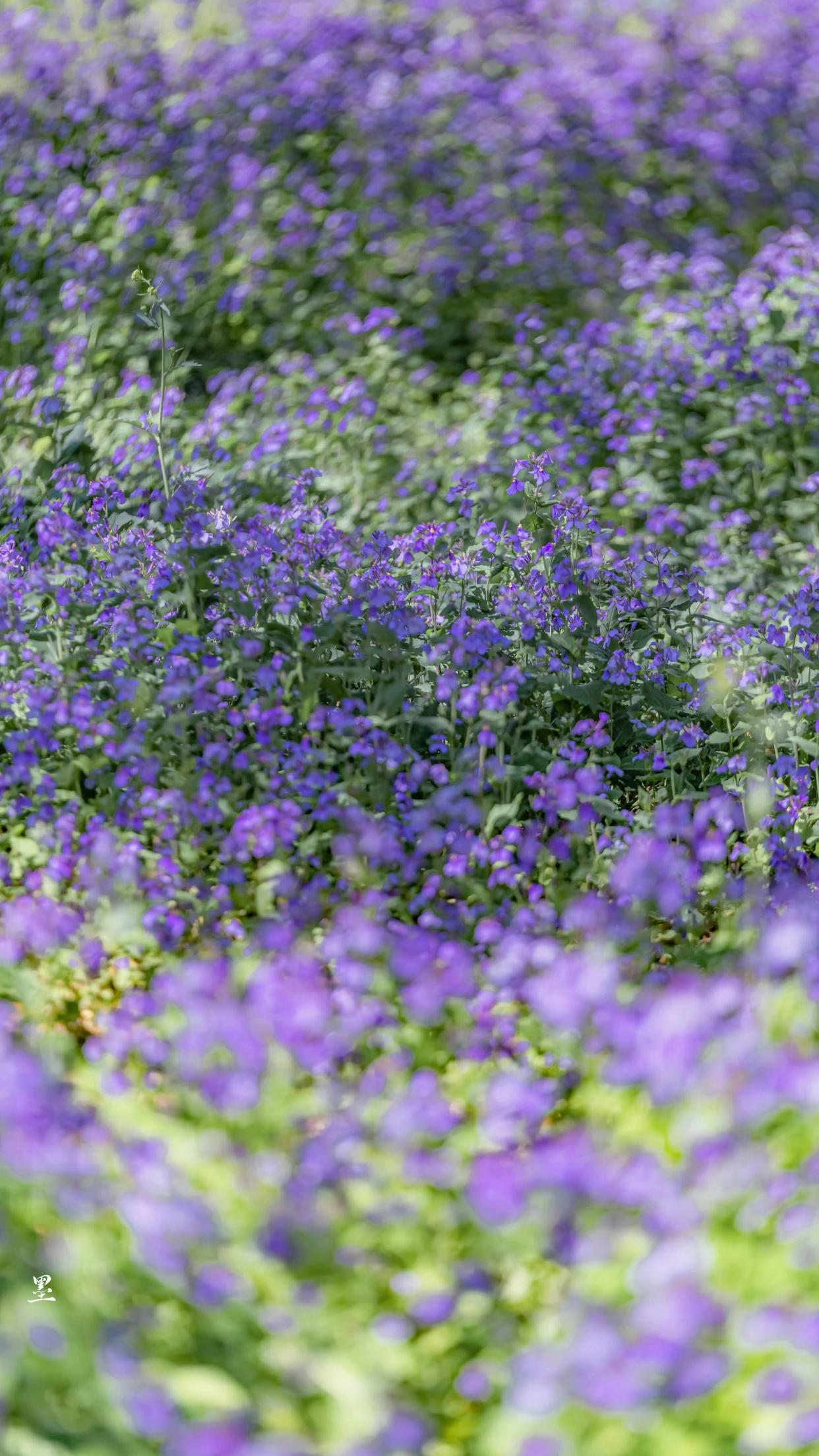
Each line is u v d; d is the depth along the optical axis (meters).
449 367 8.58
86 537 5.22
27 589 4.91
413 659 4.98
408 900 4.25
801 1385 2.54
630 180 10.20
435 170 9.58
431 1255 2.83
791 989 3.36
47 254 8.10
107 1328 2.58
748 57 11.56
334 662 4.95
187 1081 3.13
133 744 4.29
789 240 7.74
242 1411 2.50
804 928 3.35
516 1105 3.03
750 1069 2.97
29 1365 2.53
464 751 4.34
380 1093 3.17
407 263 8.92
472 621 4.99
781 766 4.68
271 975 3.21
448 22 11.27
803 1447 2.52
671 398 7.07
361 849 4.09
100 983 3.83
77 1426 2.54
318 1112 3.09
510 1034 3.51
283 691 4.52
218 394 7.27
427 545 5.50
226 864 4.23
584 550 5.62
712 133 10.32
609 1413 2.47
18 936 3.79
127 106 9.20
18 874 4.10
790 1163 2.96
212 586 5.14
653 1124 3.06
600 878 4.20
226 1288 2.60
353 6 11.07
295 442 6.79
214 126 9.26
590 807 4.29
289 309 8.36
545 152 9.92
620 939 3.87
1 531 5.78
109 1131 3.01
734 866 4.50
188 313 8.12
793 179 10.60
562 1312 2.67
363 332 7.95
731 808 4.36
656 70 11.03
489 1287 2.78
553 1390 2.41
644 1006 3.36
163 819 4.21
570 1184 2.70
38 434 6.50
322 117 9.54
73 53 9.75
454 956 3.66
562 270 9.12
